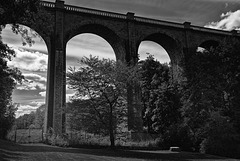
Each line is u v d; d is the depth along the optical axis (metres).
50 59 35.72
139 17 44.03
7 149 19.64
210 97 30.86
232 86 32.09
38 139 36.34
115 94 28.20
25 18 14.60
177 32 46.09
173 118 36.75
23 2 13.18
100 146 29.17
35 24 16.09
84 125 27.45
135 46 41.91
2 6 12.73
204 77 32.31
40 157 16.11
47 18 16.58
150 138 35.38
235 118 30.42
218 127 27.33
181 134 31.67
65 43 37.12
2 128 39.50
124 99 29.16
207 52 35.69
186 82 34.31
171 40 45.94
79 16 38.88
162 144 32.59
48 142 31.20
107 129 28.27
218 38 49.44
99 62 28.42
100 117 27.73
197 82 32.34
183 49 45.59
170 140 32.22
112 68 28.67
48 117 33.81
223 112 31.06
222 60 34.53
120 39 41.28
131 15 42.81
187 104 31.69
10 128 41.97
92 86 27.91
